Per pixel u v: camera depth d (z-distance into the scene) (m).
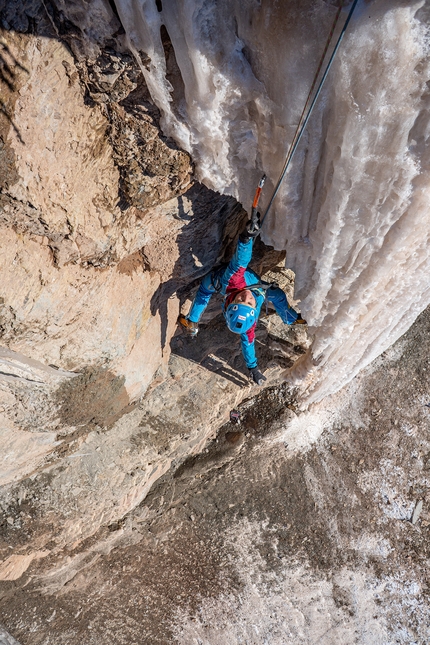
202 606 6.00
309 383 5.96
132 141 3.05
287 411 6.37
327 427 6.64
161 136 3.04
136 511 6.13
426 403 6.76
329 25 2.38
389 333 4.69
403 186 2.91
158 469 5.96
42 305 3.32
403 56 2.36
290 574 6.16
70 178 2.97
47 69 2.54
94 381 4.42
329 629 6.01
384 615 6.09
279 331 5.87
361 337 4.62
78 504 5.22
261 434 6.40
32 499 5.11
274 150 3.03
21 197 2.75
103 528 5.91
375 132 2.68
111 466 5.37
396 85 2.47
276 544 6.25
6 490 5.07
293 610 6.04
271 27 2.46
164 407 5.68
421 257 3.48
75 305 3.62
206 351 5.79
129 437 5.49
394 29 2.29
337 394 6.71
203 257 4.28
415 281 3.77
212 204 3.77
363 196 3.04
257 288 4.40
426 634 6.04
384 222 3.18
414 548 6.32
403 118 2.59
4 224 2.87
